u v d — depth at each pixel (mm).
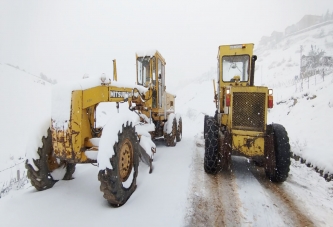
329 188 3389
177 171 4023
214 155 3889
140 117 4902
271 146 3590
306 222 2432
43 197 2793
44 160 2936
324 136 5527
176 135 7152
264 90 3707
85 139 2906
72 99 2645
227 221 2426
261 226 2346
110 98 3189
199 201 2883
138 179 3561
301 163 4633
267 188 3375
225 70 5297
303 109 8188
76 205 2602
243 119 3771
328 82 9406
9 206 2537
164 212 2500
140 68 6246
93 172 3789
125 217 2359
